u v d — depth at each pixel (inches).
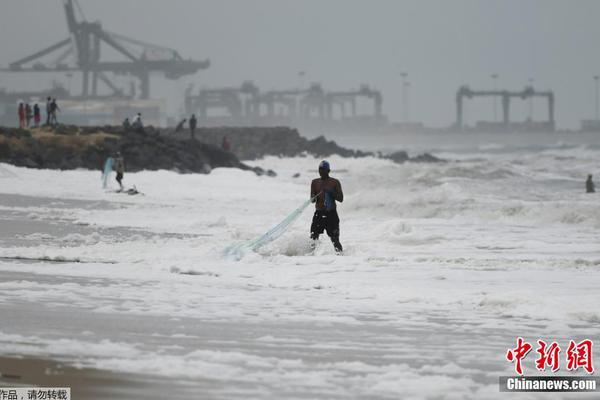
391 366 935.7
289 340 1077.1
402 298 1457.9
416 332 1154.0
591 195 5506.9
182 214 3730.3
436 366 944.9
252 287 1610.5
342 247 2263.8
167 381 839.1
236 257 2025.1
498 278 1740.9
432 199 4074.8
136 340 1043.9
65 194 4776.1
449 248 2444.6
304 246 2178.9
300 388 831.7
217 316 1248.8
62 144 7047.2
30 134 7057.1
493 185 6451.8
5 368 871.7
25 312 1223.5
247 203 4645.7
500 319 1269.7
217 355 962.1
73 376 845.2
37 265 1887.3
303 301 1434.5
